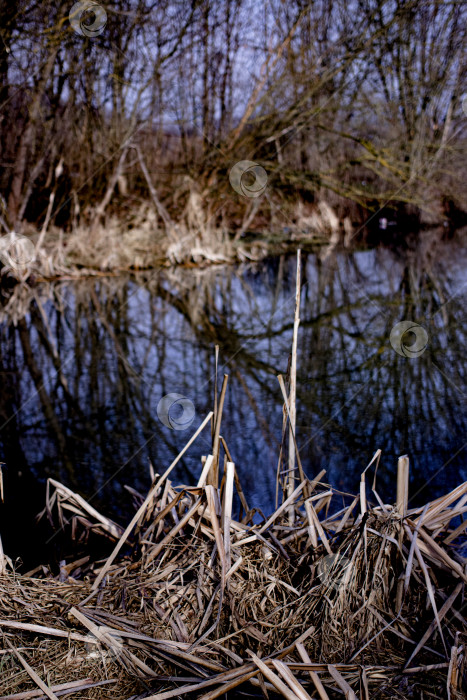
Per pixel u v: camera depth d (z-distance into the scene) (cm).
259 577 148
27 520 205
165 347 420
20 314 502
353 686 120
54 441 270
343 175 959
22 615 137
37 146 743
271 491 220
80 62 730
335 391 335
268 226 943
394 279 635
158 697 115
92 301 551
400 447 261
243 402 318
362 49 820
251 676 118
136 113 792
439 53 941
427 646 130
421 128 945
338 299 566
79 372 367
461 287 587
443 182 978
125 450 261
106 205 814
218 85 842
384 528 144
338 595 136
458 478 231
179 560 157
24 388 341
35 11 637
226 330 468
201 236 783
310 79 836
